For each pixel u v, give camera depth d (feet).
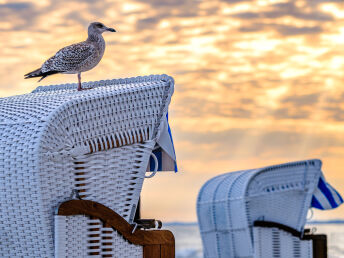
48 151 11.73
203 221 26.48
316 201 24.39
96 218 12.50
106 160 12.96
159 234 13.43
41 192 11.59
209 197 25.98
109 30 15.17
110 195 13.05
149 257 13.38
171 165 14.57
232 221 24.43
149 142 13.70
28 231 12.05
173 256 13.52
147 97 13.70
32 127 11.91
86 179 12.57
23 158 11.65
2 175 11.93
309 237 23.97
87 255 12.45
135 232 13.07
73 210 12.00
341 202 24.63
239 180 24.95
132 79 15.43
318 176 24.12
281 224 23.59
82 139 12.46
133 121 13.44
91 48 14.71
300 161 23.99
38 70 14.75
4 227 12.36
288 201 24.06
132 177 13.51
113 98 13.07
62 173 12.12
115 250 12.78
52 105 12.56
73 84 16.63
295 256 23.86
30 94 16.05
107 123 12.93
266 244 23.65
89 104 12.64
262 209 23.90
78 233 12.26
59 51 14.61
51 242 11.91
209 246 26.08
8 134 12.16
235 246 24.45
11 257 12.62
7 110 13.21
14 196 11.90
